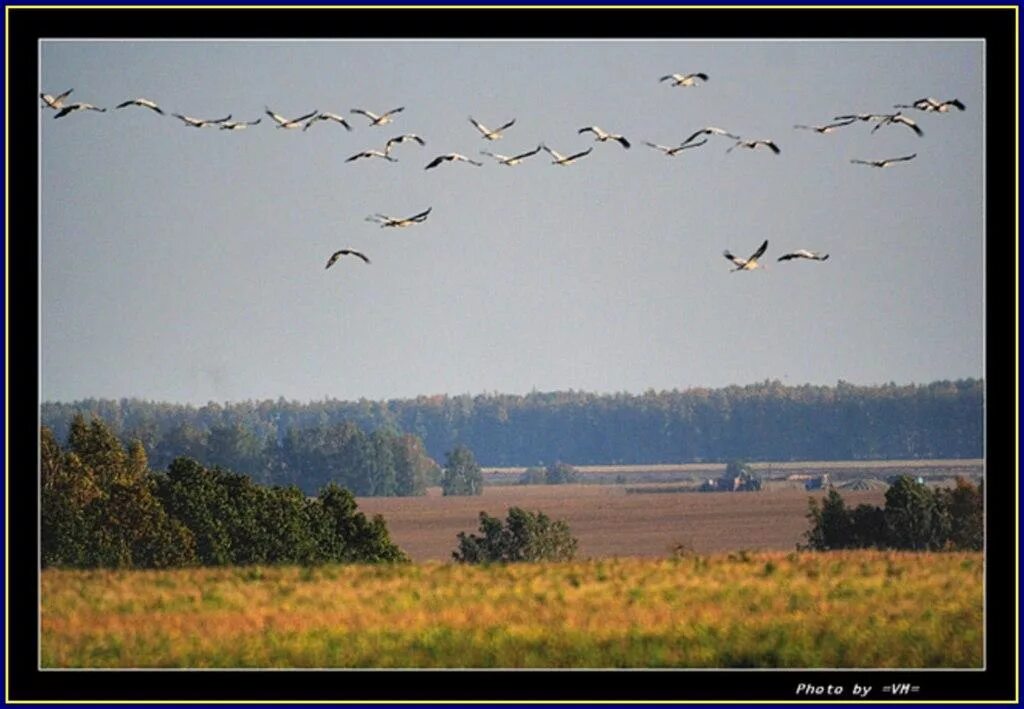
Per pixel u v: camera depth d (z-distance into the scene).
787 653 31.05
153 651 31.75
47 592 37.78
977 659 30.45
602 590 38.50
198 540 56.56
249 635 33.00
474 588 39.50
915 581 38.47
